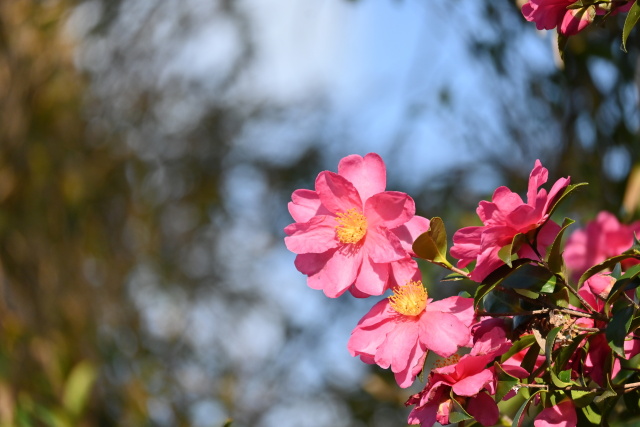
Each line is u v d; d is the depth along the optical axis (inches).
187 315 227.3
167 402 206.7
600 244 66.2
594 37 103.7
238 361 225.6
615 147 110.4
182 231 234.8
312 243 47.8
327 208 48.4
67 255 190.9
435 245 44.7
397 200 46.5
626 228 66.0
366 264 47.3
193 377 221.9
